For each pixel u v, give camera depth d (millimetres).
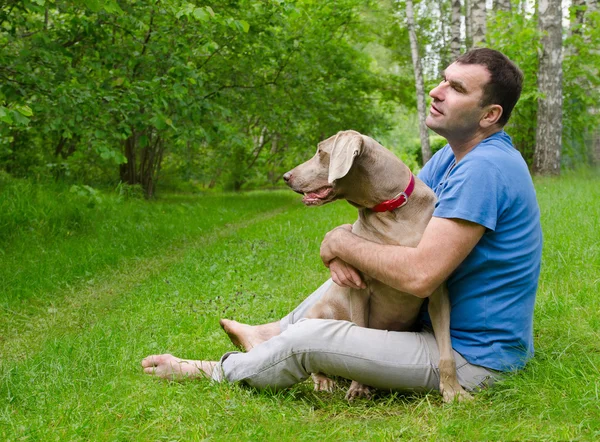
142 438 2439
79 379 3227
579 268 4625
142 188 14438
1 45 8039
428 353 2775
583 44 13891
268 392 2916
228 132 9969
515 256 2691
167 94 8312
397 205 2828
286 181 2957
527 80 12969
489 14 16406
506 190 2633
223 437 2438
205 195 17234
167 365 3117
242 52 11938
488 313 2725
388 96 19422
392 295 2916
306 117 14164
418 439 2367
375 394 2986
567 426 2330
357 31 18141
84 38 8297
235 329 3531
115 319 4551
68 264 6234
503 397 2664
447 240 2588
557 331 3469
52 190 9070
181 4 7766
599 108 14383
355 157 2783
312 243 7281
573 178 11688
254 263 6320
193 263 6457
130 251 7172
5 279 5566
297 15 9359
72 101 7562
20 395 3014
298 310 3488
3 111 5152
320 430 2523
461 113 2736
